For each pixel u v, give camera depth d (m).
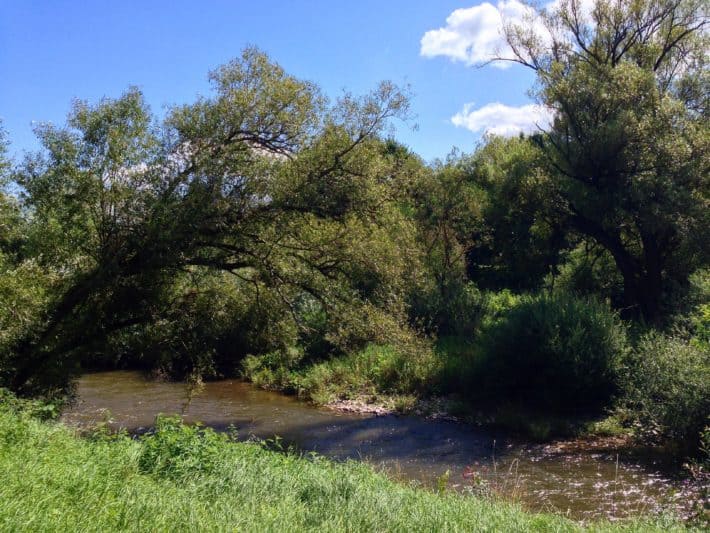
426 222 25.09
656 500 10.04
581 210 24.38
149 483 6.13
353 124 13.71
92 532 4.38
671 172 21.00
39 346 13.04
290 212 13.66
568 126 23.75
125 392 21.22
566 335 16.78
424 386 20.08
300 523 5.42
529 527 6.38
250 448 8.59
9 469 5.50
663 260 23.95
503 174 25.92
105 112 13.20
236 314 14.90
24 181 13.15
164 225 12.56
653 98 22.08
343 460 13.31
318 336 18.41
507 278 31.22
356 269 14.00
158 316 14.12
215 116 13.11
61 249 13.07
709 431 11.73
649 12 23.69
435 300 24.17
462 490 10.83
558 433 15.40
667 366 13.57
